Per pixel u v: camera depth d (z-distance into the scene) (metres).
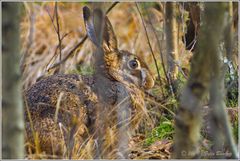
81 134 9.23
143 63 11.01
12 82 6.05
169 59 11.28
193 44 11.04
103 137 8.88
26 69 13.42
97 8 8.38
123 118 9.71
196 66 6.14
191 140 6.40
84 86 9.77
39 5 16.05
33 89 9.90
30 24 14.98
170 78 10.82
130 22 16.28
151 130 10.22
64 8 16.38
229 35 8.23
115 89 9.88
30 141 8.89
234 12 11.65
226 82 10.15
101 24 7.71
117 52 10.73
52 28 15.61
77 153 8.71
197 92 6.18
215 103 6.31
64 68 13.02
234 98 10.16
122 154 9.01
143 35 14.52
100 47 7.85
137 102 10.29
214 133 6.70
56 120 8.82
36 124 9.16
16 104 6.12
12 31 5.95
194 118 6.31
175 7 11.51
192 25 11.38
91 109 9.56
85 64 13.83
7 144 6.20
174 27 11.35
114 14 16.86
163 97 10.94
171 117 10.46
